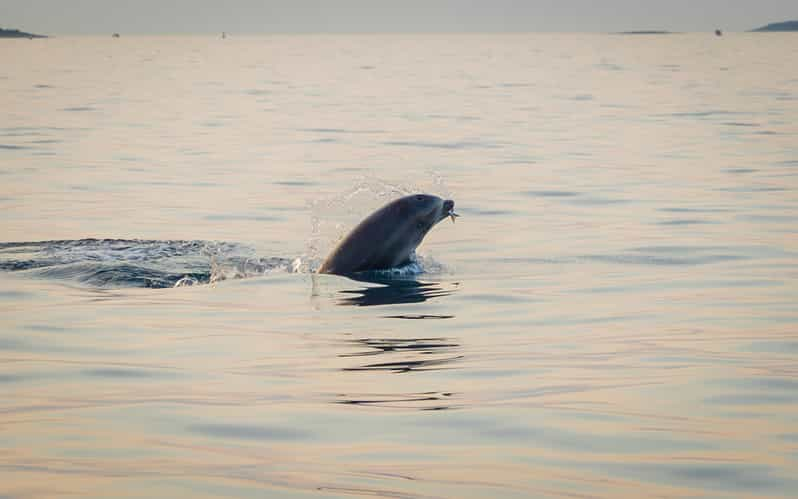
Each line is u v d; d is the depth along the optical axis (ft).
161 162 348.38
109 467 82.23
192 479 79.41
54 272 171.12
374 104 633.61
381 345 125.29
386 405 99.35
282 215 244.22
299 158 361.10
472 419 94.79
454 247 201.77
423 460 84.02
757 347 124.26
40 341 127.54
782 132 432.25
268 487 77.77
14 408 99.25
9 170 324.60
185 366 115.24
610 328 135.13
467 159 356.79
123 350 123.03
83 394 104.06
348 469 81.66
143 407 98.99
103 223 231.71
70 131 453.17
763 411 97.60
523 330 134.10
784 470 81.35
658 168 325.21
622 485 78.48
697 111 554.05
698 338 129.08
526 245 203.82
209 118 529.86
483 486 78.13
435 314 143.43
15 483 78.59
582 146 393.91
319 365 115.34
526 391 104.53
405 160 354.74
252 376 110.73
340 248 174.70
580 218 236.02
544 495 76.54
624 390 104.99
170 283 164.25
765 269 177.17
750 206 248.11
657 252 194.80
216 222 233.76
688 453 85.56
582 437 89.76
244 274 171.73
